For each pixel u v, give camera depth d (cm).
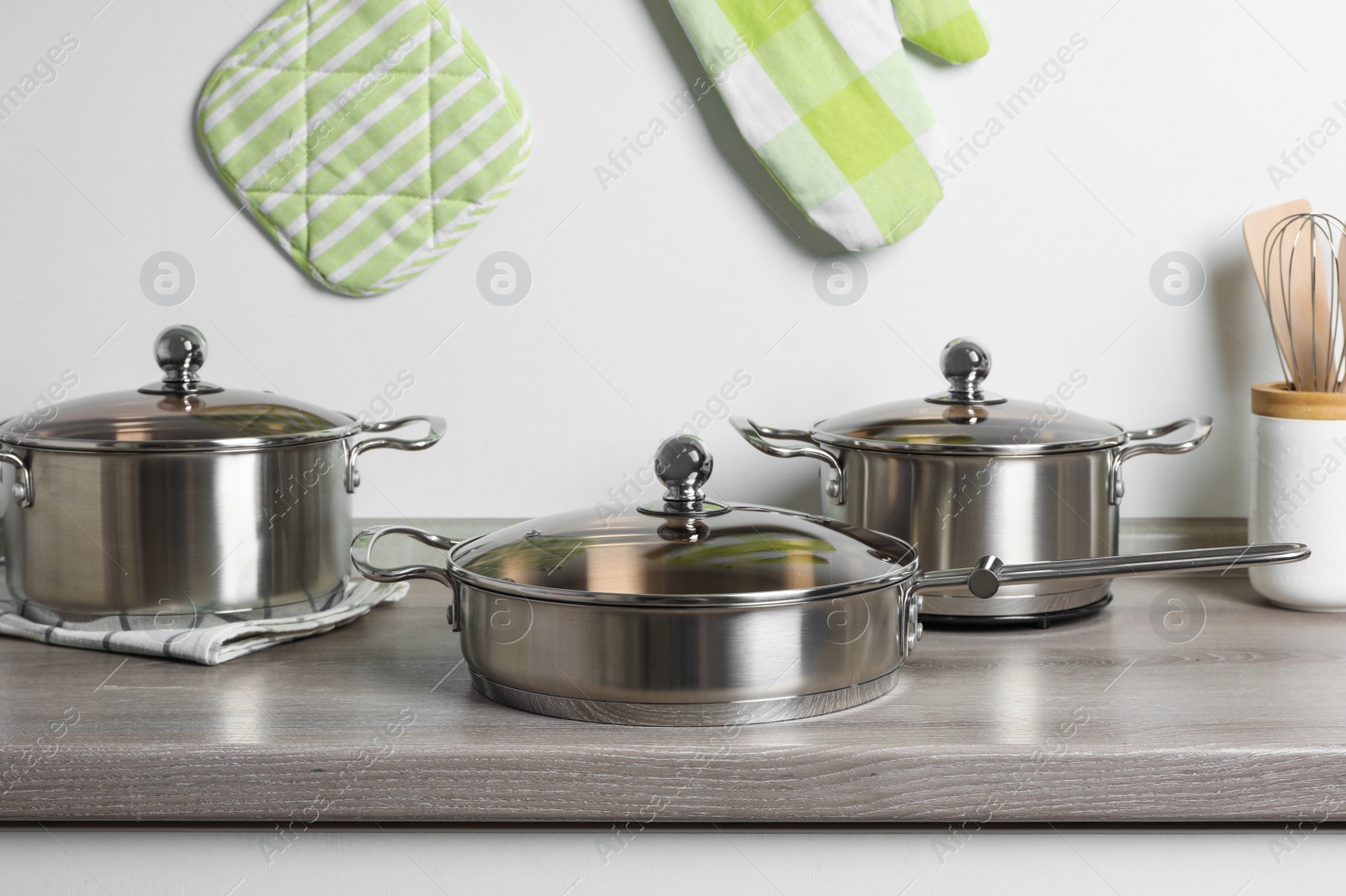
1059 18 110
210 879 70
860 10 107
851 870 70
